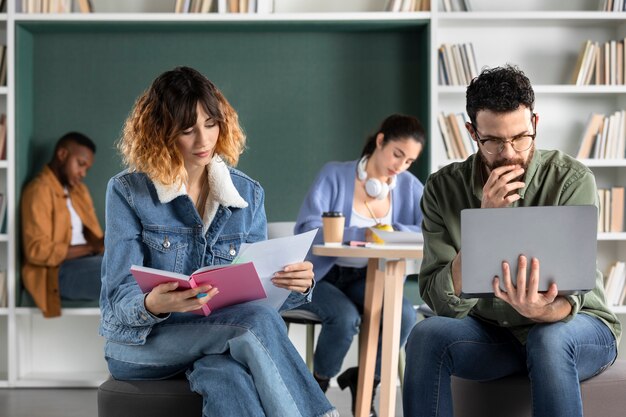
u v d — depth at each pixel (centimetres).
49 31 501
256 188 245
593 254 211
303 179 509
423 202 251
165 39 507
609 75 487
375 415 368
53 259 471
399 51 509
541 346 212
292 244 216
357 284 368
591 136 490
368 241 336
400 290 314
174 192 227
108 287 225
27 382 486
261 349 203
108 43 505
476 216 208
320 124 509
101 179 505
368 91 509
